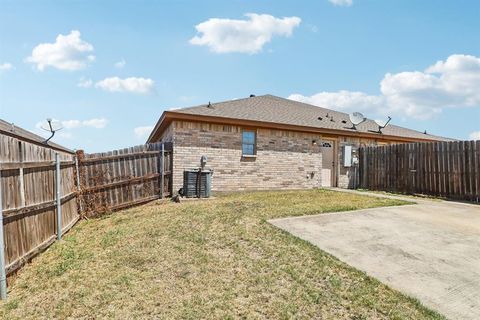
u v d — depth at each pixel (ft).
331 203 28.53
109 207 29.96
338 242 17.61
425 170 36.29
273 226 20.42
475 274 13.60
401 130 58.29
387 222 21.83
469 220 22.59
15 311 11.37
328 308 11.20
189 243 17.61
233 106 45.83
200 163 37.50
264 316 10.69
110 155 30.99
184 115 36.24
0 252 12.37
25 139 34.22
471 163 31.45
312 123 46.50
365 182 46.21
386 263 14.83
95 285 13.08
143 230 20.77
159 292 12.32
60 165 21.86
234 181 39.60
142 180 33.12
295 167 43.96
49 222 19.22
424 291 12.19
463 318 10.46
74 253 17.37
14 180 14.51
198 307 11.20
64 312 11.08
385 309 11.08
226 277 13.51
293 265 14.60
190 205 28.89
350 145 48.42
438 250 16.43
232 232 19.20
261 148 41.55
